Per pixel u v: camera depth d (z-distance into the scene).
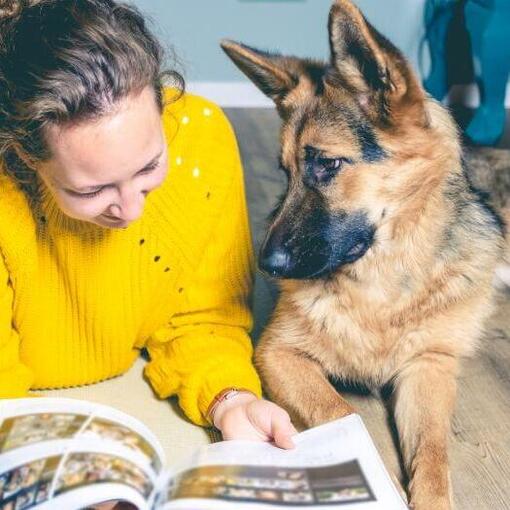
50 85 1.13
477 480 1.65
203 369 1.72
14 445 1.22
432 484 1.54
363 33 1.66
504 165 2.75
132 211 1.30
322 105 1.80
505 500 1.59
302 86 1.88
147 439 1.30
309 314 1.90
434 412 1.74
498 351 2.14
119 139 1.17
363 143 1.75
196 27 4.35
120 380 1.93
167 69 1.40
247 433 1.50
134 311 1.76
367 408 1.92
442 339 1.87
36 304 1.66
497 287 2.40
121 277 1.68
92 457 1.20
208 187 1.77
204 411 1.66
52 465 1.18
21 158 1.31
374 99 1.73
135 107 1.19
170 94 1.61
